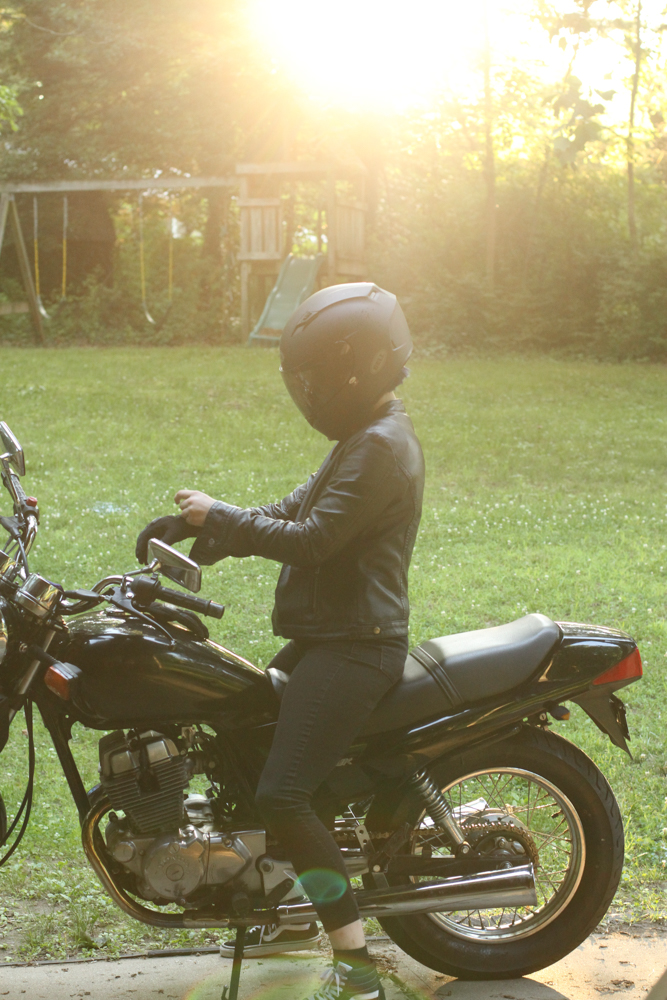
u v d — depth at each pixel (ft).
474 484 31.55
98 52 78.13
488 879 9.23
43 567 21.57
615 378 58.18
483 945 9.75
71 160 83.66
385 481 8.57
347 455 8.68
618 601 20.42
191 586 7.88
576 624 9.88
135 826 8.81
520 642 9.38
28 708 8.95
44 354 62.54
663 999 8.04
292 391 9.15
